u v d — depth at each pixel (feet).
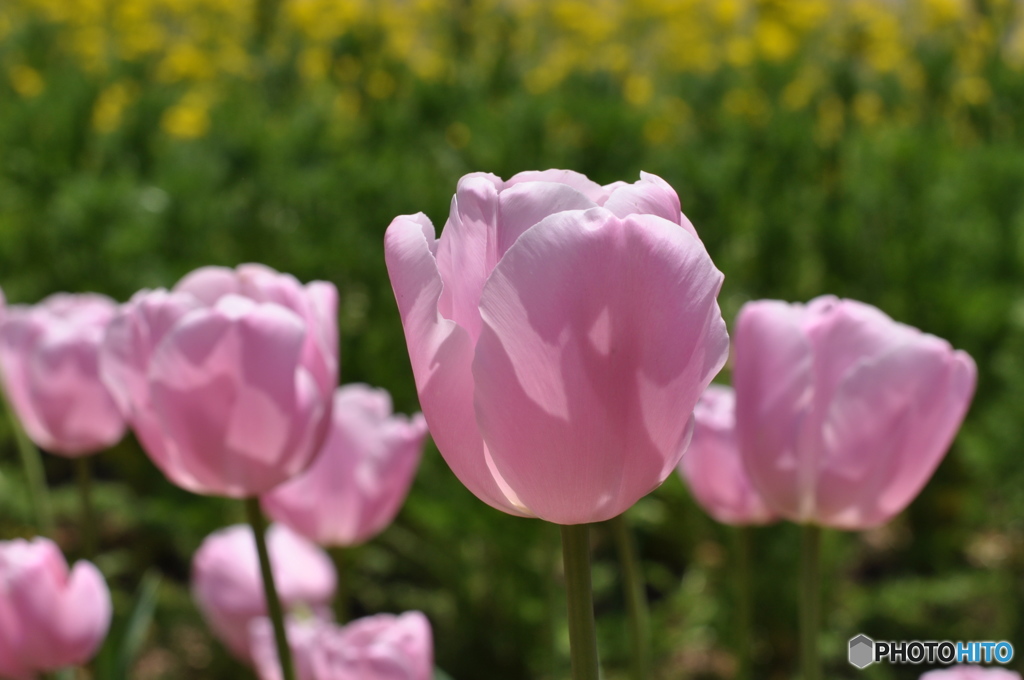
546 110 4.85
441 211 4.57
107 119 5.97
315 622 2.42
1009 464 4.05
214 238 4.86
